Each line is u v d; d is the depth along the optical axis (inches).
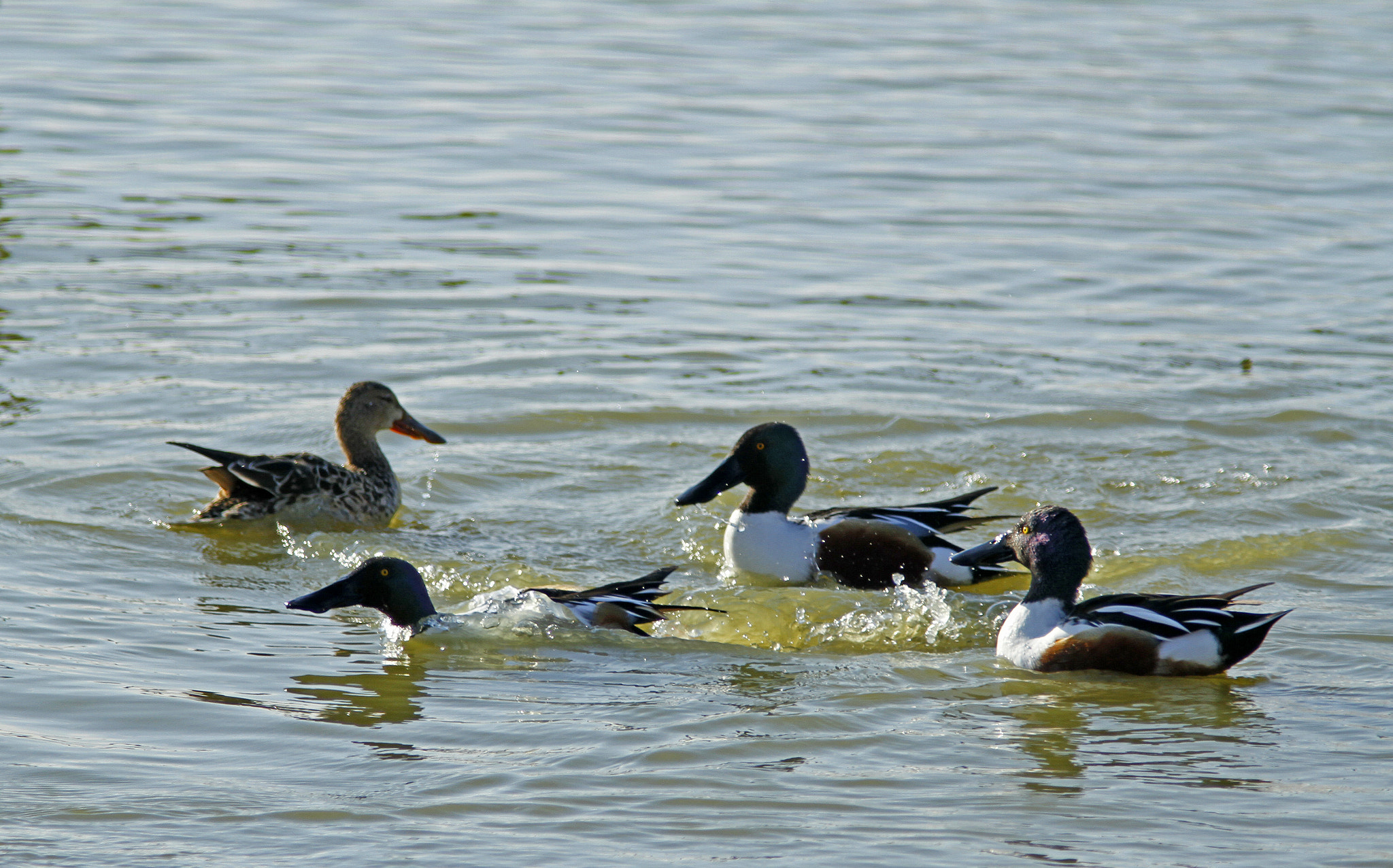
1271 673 396.2
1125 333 776.9
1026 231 954.7
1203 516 543.8
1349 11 1752.0
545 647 415.5
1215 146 1163.3
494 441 631.8
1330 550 507.8
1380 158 1129.4
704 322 781.3
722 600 458.3
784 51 1464.1
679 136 1157.1
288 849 286.2
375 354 721.6
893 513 501.7
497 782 317.4
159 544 505.7
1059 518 414.3
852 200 1015.6
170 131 1116.5
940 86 1338.6
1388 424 644.7
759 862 283.6
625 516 554.6
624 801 309.9
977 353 742.5
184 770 320.8
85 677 371.6
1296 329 784.3
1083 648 394.0
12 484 543.2
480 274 848.9
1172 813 307.6
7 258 831.1
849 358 730.2
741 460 503.5
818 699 374.6
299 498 531.2
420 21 1566.2
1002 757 336.2
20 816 295.9
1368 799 314.7
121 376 672.4
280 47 1417.3
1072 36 1576.0
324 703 363.6
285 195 981.8
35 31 1432.1
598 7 1683.1
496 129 1160.2
